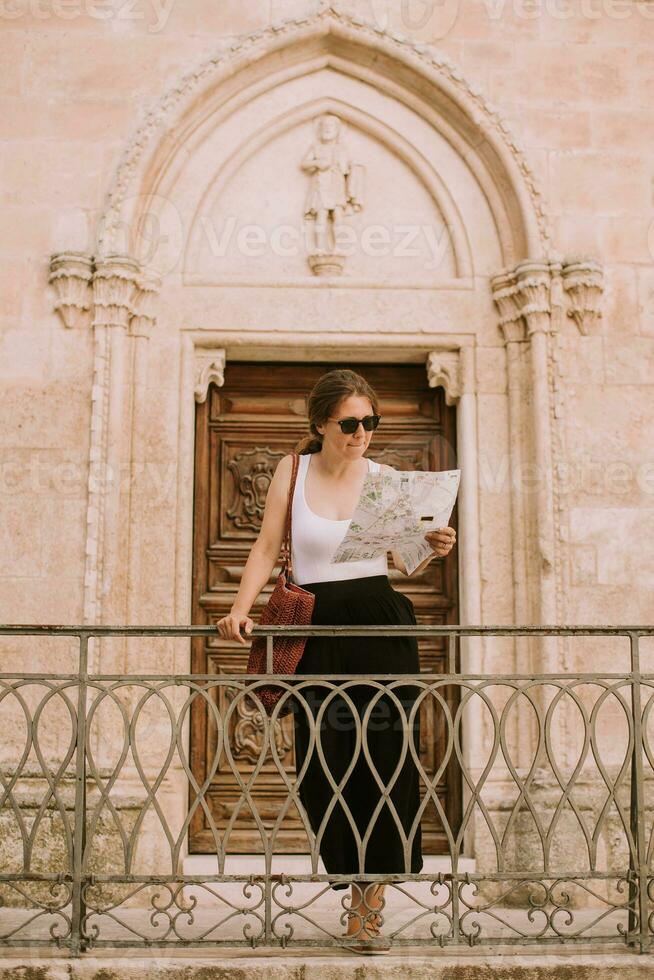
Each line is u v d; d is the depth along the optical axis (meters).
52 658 5.61
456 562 6.15
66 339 5.88
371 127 6.28
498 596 5.84
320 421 3.87
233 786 5.89
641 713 4.02
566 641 5.69
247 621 3.78
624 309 6.04
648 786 5.56
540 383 5.88
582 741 5.62
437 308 6.10
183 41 6.18
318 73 6.32
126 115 6.11
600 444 5.92
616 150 6.19
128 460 5.82
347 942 3.74
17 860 5.36
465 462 5.99
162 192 6.12
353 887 3.79
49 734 5.55
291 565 3.94
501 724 3.94
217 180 6.20
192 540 6.08
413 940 3.80
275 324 6.05
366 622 3.87
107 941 3.77
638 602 5.80
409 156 6.26
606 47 6.29
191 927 4.50
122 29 6.18
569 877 3.88
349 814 3.74
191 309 6.04
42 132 6.09
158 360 5.98
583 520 5.85
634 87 6.27
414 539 3.71
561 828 5.43
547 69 6.25
